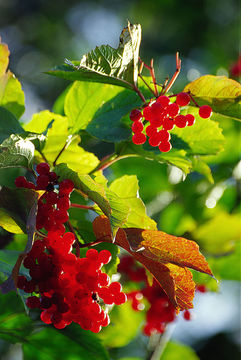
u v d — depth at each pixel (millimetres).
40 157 944
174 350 1308
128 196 906
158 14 2693
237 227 1100
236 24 2576
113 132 942
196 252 833
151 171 1262
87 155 952
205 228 1108
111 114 953
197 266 834
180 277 839
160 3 2703
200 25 2594
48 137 944
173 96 885
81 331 993
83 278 810
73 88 956
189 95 888
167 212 1277
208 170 961
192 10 2631
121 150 952
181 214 1267
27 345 1019
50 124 958
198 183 1287
